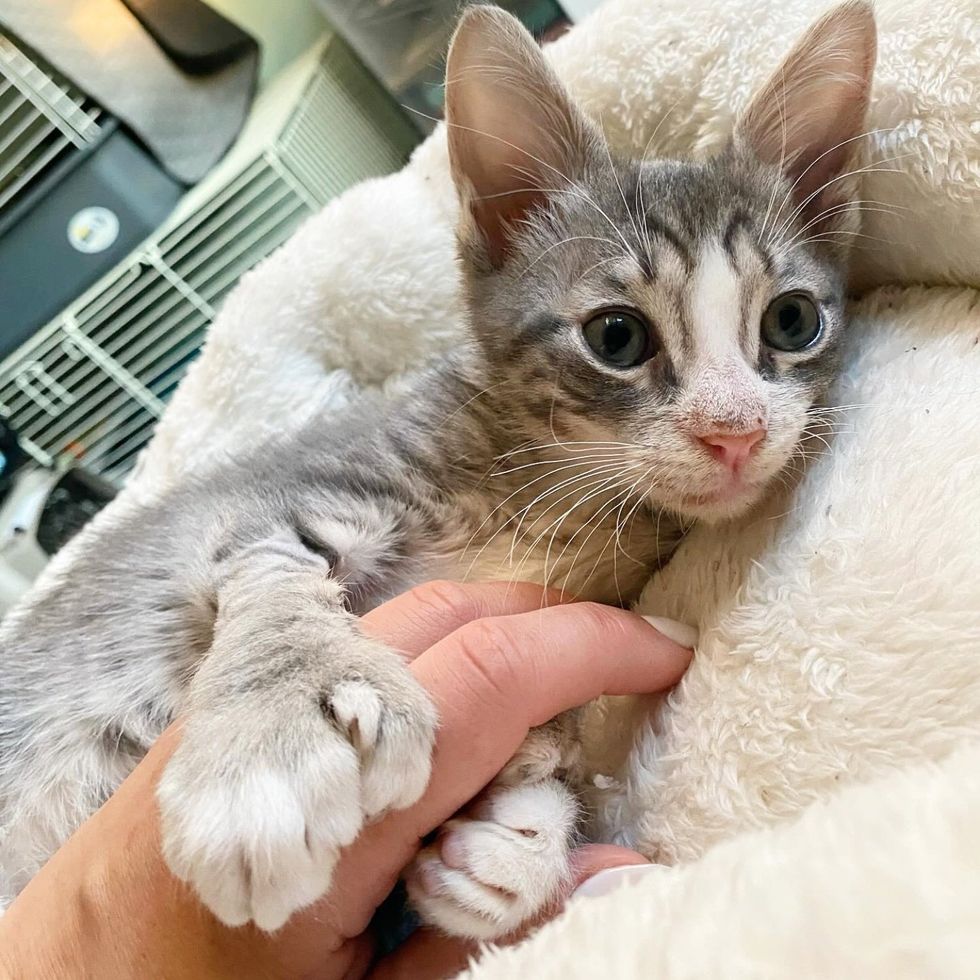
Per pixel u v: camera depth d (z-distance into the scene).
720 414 0.14
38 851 0.16
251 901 0.10
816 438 0.14
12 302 0.34
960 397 0.12
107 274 0.34
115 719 0.16
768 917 0.07
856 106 0.15
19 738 0.17
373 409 0.20
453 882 0.12
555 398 0.16
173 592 0.16
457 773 0.11
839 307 0.16
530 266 0.17
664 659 0.13
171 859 0.10
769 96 0.16
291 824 0.10
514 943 0.11
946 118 0.13
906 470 0.11
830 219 0.16
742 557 0.13
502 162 0.17
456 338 0.22
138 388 0.37
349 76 0.37
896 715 0.10
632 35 0.18
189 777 0.10
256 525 0.15
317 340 0.25
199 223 0.34
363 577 0.16
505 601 0.14
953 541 0.10
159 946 0.11
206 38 0.35
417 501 0.17
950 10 0.13
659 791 0.13
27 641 0.18
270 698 0.11
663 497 0.15
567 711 0.14
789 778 0.11
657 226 0.16
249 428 0.24
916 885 0.07
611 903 0.09
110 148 0.33
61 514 0.35
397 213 0.23
